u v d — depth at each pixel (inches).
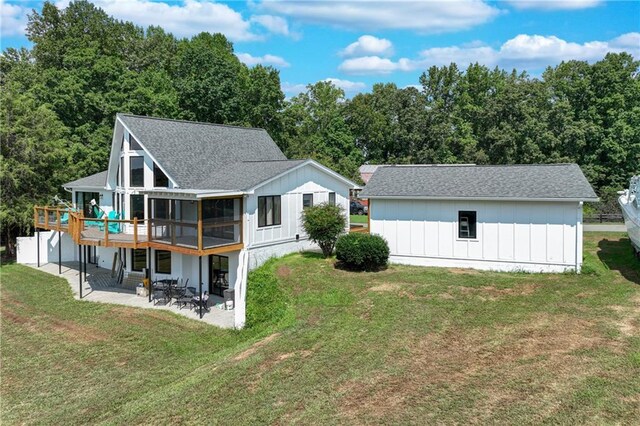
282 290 705.6
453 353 437.1
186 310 740.7
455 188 788.0
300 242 951.0
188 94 1674.5
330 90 2650.1
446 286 668.1
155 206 895.7
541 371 382.0
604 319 504.4
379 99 2613.2
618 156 1710.1
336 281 725.9
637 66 1756.9
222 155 1025.5
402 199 810.2
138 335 634.8
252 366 449.4
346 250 772.0
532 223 729.0
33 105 1289.4
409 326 517.0
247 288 739.4
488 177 803.4
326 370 421.1
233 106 1727.4
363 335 501.7
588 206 1497.3
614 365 384.2
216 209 843.4
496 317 531.2
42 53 1683.1
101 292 876.0
